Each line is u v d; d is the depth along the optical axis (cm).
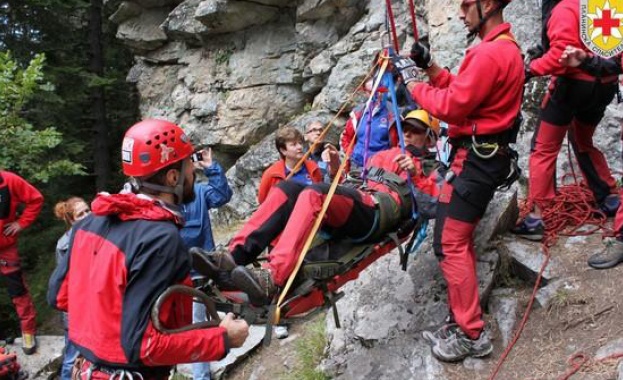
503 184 328
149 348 190
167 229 205
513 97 293
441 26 664
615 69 341
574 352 305
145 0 1060
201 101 1012
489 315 348
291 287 265
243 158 891
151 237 200
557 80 361
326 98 820
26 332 556
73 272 213
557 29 331
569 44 328
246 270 243
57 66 1004
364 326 360
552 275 353
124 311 193
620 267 343
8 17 966
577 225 395
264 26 944
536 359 311
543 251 372
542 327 329
